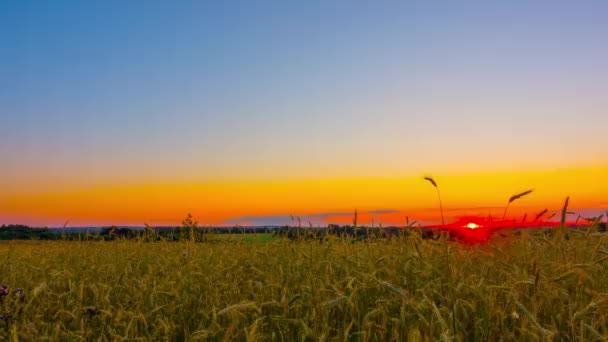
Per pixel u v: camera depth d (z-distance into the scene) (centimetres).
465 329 420
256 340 391
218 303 514
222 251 777
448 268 462
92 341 466
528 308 439
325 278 512
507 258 571
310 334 385
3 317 446
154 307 530
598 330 394
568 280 470
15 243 1109
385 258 557
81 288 550
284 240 708
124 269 729
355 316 443
